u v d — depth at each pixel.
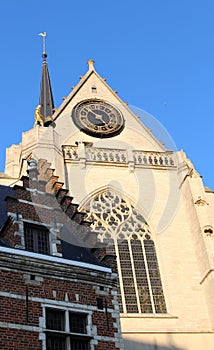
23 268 17.11
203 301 30.75
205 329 29.39
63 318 17.14
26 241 18.34
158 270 32.06
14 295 16.39
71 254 19.94
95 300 18.16
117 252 32.34
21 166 34.59
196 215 33.53
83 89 43.69
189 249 33.31
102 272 18.91
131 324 28.75
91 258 20.44
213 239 32.16
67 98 42.09
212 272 30.50
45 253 18.52
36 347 15.77
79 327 17.30
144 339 27.72
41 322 16.38
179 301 30.53
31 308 16.47
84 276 18.38
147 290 30.92
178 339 28.08
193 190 34.84
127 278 31.22
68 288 17.78
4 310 15.87
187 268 32.25
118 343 17.61
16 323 15.85
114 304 18.58
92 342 17.03
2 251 16.89
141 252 32.75
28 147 35.19
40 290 17.08
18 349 15.38
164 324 29.17
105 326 17.73
